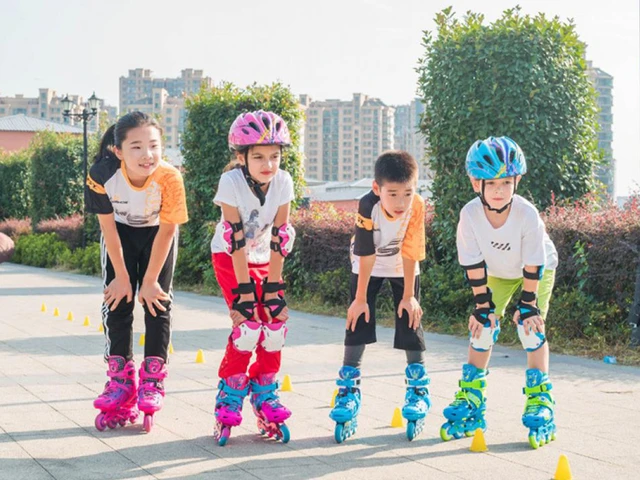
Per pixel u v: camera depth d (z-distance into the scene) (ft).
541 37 31.58
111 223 15.81
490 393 19.45
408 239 15.37
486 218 15.14
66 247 78.89
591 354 25.11
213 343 27.73
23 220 108.88
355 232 15.46
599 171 34.19
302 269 41.06
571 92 32.14
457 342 27.91
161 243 15.69
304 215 42.04
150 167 15.17
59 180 92.48
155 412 16.66
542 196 31.68
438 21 33.50
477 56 31.60
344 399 15.11
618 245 25.90
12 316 35.42
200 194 50.75
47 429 15.58
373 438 15.29
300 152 49.96
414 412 15.02
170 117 460.14
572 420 16.87
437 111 32.96
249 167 14.76
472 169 14.75
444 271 32.45
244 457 13.85
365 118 425.69
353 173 429.79
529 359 15.47
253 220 15.01
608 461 13.78
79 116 81.82
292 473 12.90
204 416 16.92
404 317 15.62
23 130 188.44
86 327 31.63
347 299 38.09
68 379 20.76
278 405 14.94
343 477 12.71
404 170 14.52
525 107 31.17
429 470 13.16
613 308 26.32
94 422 16.16
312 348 26.89
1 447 14.21
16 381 20.44
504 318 28.35
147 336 15.98
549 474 12.96
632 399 18.98
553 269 16.49
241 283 14.78
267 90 49.67
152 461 13.50
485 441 15.08
